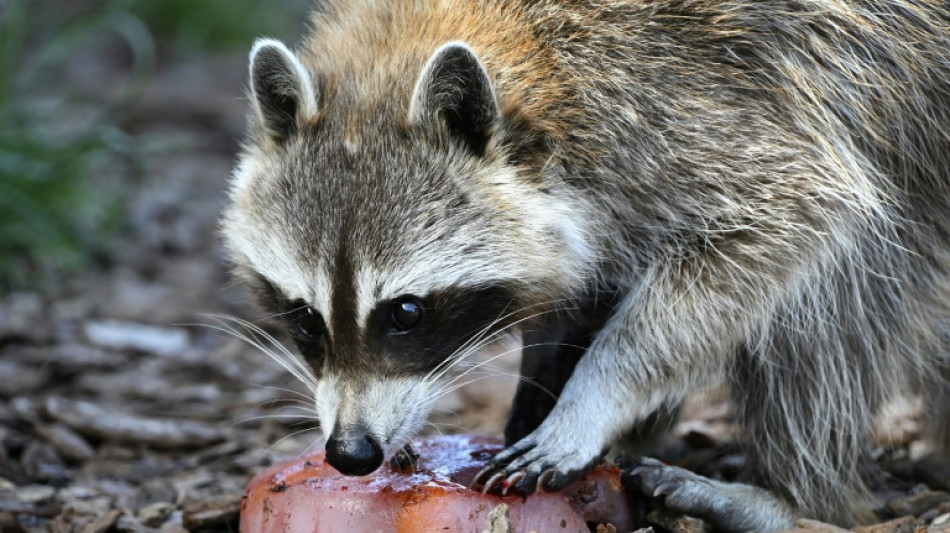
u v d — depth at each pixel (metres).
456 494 7.79
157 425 11.50
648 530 8.26
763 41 8.96
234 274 9.83
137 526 9.52
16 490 10.33
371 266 8.27
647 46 8.91
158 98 22.48
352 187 8.42
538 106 8.71
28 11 23.05
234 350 13.61
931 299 9.63
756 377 9.47
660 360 8.79
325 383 8.47
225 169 19.84
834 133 9.03
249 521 8.22
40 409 11.70
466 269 8.45
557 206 8.74
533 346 9.52
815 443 9.41
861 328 9.40
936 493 9.53
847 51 9.15
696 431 10.80
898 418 11.42
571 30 8.96
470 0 9.18
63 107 19.36
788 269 8.87
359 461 8.05
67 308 14.58
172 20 25.38
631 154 8.81
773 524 9.08
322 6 10.30
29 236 15.45
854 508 9.47
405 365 8.45
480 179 8.52
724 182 8.80
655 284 8.92
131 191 18.19
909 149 9.34
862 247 9.24
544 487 8.20
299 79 8.70
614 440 8.69
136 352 13.60
